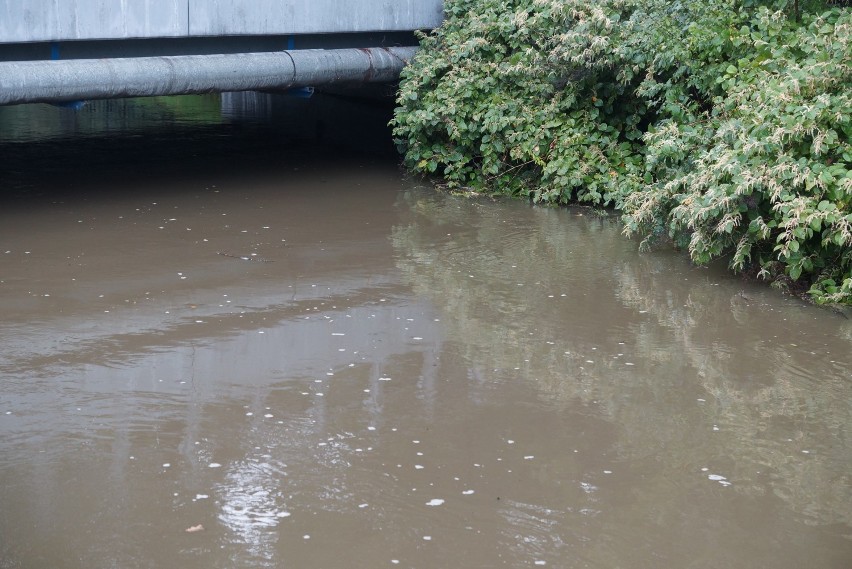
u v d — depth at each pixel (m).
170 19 9.98
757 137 7.60
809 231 7.01
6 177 11.12
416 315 6.87
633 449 4.91
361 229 9.21
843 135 7.59
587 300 7.24
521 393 5.58
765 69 8.66
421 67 11.71
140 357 6.00
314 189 10.86
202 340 6.30
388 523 4.17
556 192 10.29
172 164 12.09
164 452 4.78
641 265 8.15
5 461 4.65
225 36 10.83
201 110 16.91
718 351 6.27
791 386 5.73
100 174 11.41
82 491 4.39
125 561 3.85
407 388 5.62
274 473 4.59
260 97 18.53
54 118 15.80
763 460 4.82
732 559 3.94
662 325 6.73
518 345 6.33
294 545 3.98
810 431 5.14
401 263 8.14
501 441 4.98
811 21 9.00
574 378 5.81
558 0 10.70
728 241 7.62
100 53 9.93
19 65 9.05
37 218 9.27
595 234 9.20
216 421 5.14
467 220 9.67
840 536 4.13
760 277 7.77
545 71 10.84
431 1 12.34
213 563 3.84
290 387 5.60
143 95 9.93
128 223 9.17
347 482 4.52
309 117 16.06
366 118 16.00
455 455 4.81
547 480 4.57
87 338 6.29
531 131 10.70
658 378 5.83
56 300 6.99
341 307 7.01
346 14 11.52
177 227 9.09
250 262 8.05
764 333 6.59
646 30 9.92
